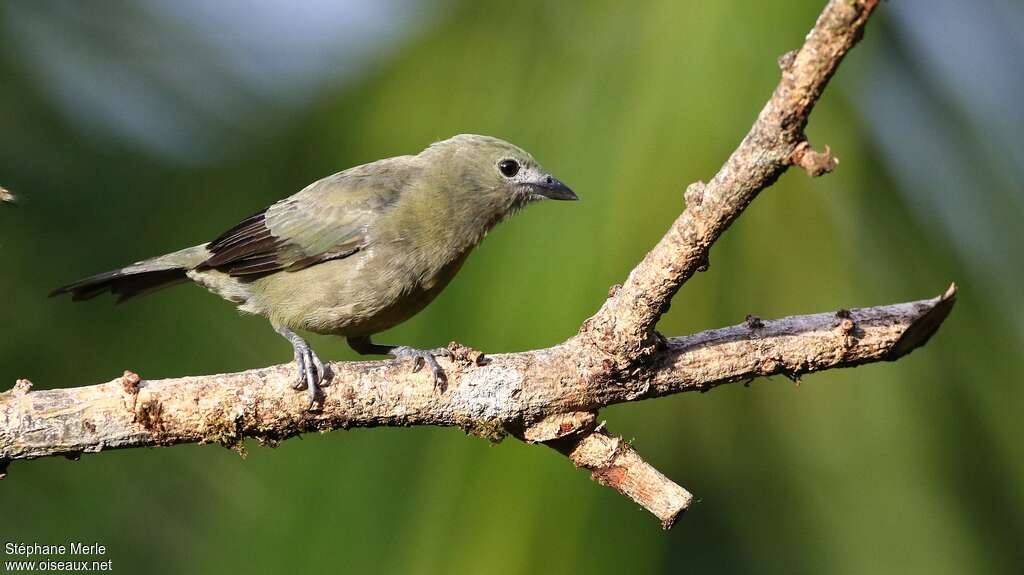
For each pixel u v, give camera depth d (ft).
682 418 26.61
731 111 24.43
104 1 31.53
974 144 27.96
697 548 26.94
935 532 24.89
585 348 25.03
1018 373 26.37
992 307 26.66
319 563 23.70
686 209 22.59
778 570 25.52
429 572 23.02
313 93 32.55
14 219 28.55
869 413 25.95
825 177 25.79
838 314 25.16
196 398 24.64
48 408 23.99
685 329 25.68
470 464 24.27
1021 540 25.29
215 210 31.27
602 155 25.68
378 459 24.79
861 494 25.48
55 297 28.86
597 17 27.71
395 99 30.27
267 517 25.26
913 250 26.08
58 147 29.58
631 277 23.86
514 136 27.45
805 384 26.37
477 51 29.30
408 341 26.55
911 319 25.16
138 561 27.09
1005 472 25.62
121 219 30.17
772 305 25.46
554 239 25.70
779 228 25.61
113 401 24.26
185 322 31.40
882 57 27.48
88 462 28.12
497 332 25.38
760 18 24.94
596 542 23.61
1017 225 27.53
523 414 24.85
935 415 25.93
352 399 24.93
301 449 25.58
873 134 26.66
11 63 29.40
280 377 25.08
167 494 27.81
